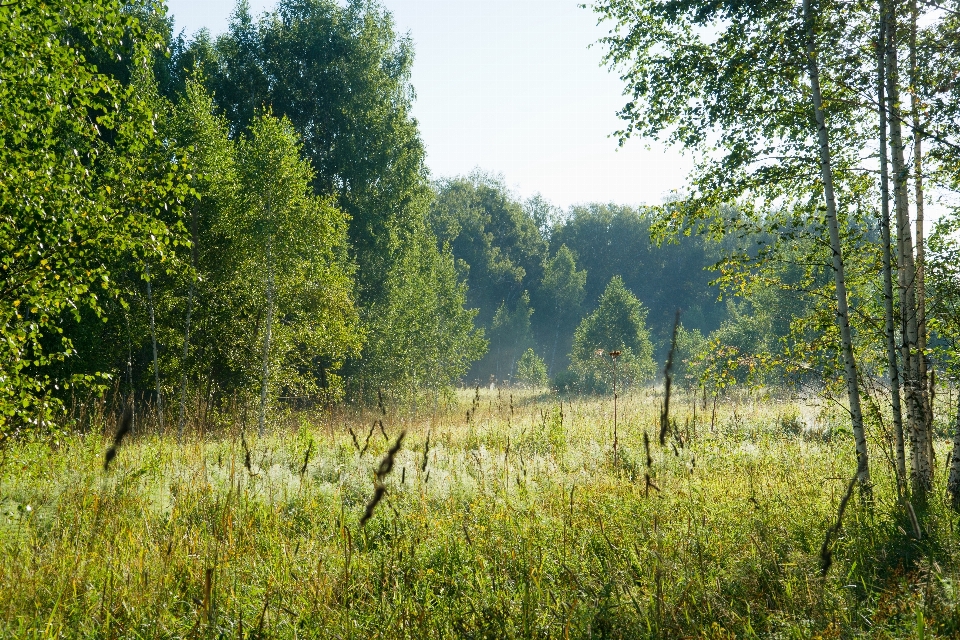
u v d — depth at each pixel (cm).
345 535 517
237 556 464
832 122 854
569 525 554
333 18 3322
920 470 740
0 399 716
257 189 1877
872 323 806
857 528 557
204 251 1934
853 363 756
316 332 2094
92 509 537
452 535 533
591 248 9531
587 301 9169
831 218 777
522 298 6800
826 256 874
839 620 385
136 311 1906
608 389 3584
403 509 612
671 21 889
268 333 1883
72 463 720
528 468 839
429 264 3544
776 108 864
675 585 428
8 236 766
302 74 3275
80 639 370
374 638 370
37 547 477
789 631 368
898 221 793
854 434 752
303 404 2436
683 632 375
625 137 927
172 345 2062
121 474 675
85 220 796
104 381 1783
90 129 853
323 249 2023
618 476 793
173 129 1864
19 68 746
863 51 806
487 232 8200
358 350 2289
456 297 3538
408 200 3291
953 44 734
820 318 841
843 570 461
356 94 3250
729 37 855
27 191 759
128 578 420
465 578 459
